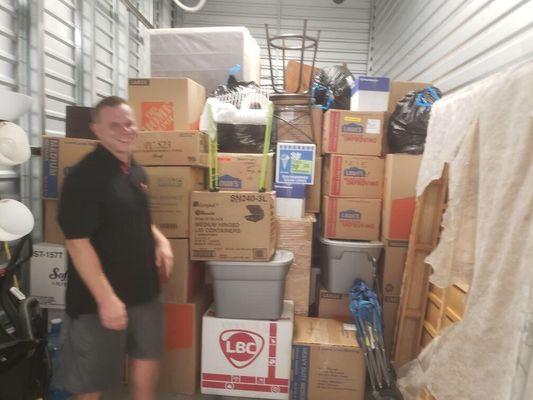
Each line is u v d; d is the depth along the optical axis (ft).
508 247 3.78
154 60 9.48
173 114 7.16
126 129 4.69
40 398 5.60
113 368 4.96
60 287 6.63
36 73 7.06
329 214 8.07
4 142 5.48
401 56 11.68
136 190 4.92
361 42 15.40
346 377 6.64
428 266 6.94
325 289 8.05
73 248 4.35
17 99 5.45
